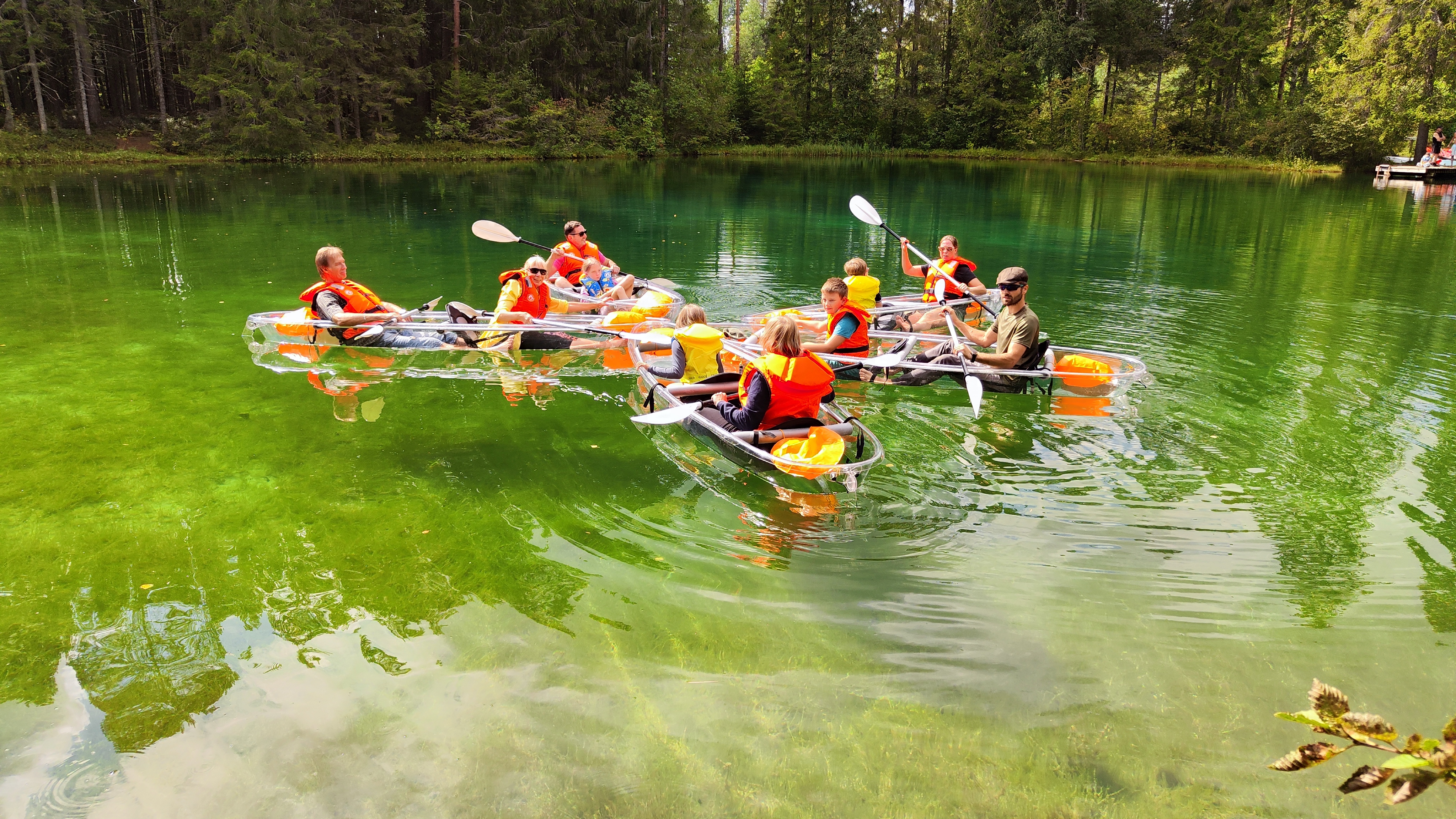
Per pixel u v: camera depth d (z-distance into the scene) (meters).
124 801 2.24
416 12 33.06
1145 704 2.62
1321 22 35.97
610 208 16.67
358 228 13.18
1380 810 2.20
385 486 4.11
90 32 28.19
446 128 32.28
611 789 2.29
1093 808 2.22
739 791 2.29
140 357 6.15
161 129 28.64
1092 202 19.30
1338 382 5.85
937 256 11.46
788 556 3.51
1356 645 2.89
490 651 2.86
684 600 3.18
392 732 2.50
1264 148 35.44
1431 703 2.58
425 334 6.51
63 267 9.53
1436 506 3.95
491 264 10.36
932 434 4.85
